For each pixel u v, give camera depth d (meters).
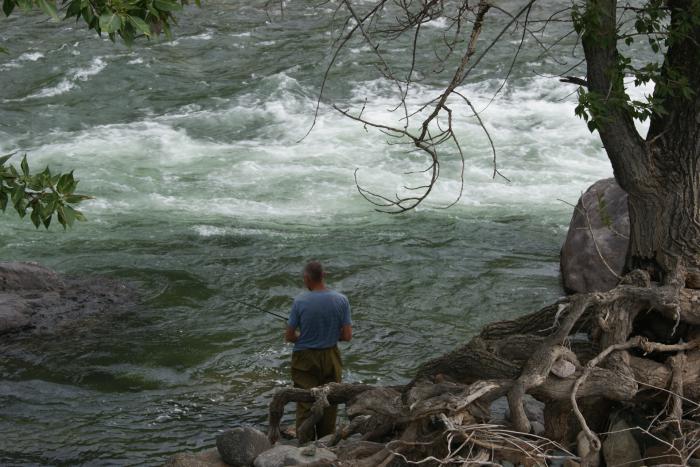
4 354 11.77
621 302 7.70
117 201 18.08
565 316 7.98
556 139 21.59
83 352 11.84
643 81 8.05
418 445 7.29
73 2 5.65
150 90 25.62
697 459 7.19
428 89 25.30
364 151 20.97
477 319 12.96
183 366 11.48
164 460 9.20
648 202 8.23
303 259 15.13
